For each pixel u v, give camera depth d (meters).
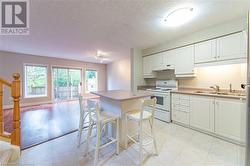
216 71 3.07
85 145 2.27
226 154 1.99
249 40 1.46
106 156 1.96
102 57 6.34
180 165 1.75
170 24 2.61
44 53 5.41
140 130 1.85
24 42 3.80
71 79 7.02
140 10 2.11
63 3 1.92
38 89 5.94
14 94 1.72
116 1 1.88
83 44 4.05
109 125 2.46
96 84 8.05
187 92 3.07
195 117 2.90
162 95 3.66
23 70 5.42
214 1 1.88
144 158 1.91
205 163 1.79
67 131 2.90
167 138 2.54
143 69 4.67
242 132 2.17
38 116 4.05
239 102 2.21
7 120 3.54
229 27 2.52
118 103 2.27
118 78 7.37
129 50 4.85
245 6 2.01
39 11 2.13
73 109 5.01
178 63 3.52
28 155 1.97
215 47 2.74
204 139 2.49
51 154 2.01
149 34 3.21
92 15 2.27
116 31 3.00
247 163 1.52
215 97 2.55
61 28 2.81
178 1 1.88
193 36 3.12
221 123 2.46
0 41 3.68
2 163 1.56
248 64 1.47
